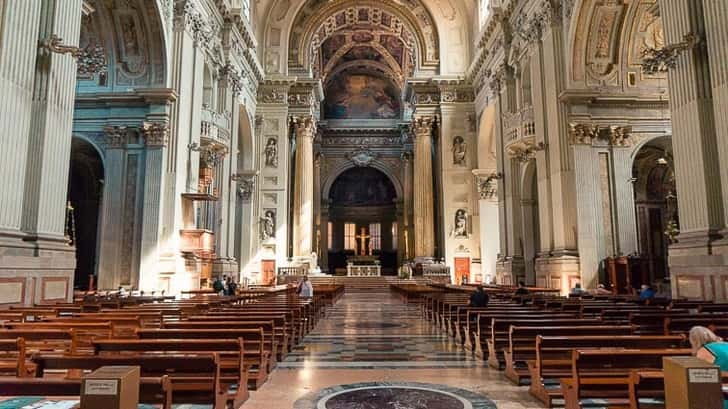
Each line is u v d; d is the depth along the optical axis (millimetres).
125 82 16141
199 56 18047
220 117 19750
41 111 9523
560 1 16906
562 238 15953
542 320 6473
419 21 30250
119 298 11680
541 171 17547
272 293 16688
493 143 27266
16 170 8906
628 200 15930
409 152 40031
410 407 4734
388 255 45469
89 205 21969
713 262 9172
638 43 16250
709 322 6184
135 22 15516
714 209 9562
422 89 29516
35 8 9398
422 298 15805
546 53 17375
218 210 20156
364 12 32219
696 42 9898
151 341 4430
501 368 6465
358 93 43156
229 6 21797
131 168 15969
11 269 8383
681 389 2426
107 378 2256
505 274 21594
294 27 30734
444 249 27906
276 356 7145
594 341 4852
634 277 14484
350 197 46250
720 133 9344
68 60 10172
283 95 29281
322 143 42781
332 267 44781
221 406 4105
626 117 16344
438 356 7613
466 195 28031
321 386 5625
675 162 10492
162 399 3189
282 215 28391
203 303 10125
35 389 2697
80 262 21625
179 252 15914
